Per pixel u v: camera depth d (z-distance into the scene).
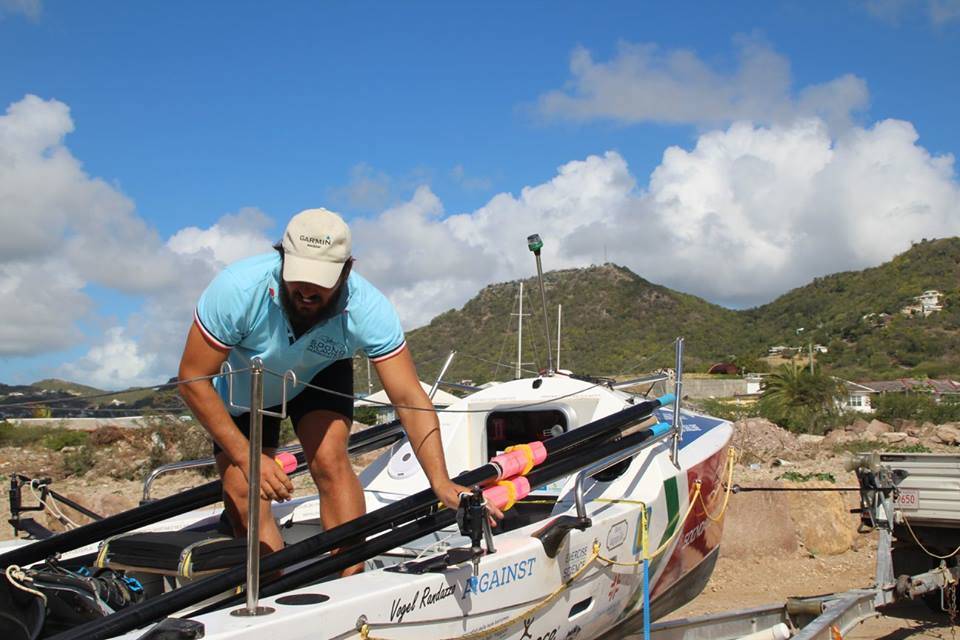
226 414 3.09
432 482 3.23
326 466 3.49
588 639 4.01
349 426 3.58
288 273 3.00
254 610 2.54
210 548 3.03
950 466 5.14
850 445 17.42
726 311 111.50
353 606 2.68
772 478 9.91
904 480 5.30
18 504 3.79
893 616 5.64
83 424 18.30
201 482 12.06
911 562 5.65
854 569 6.98
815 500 7.68
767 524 7.45
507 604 3.27
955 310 120.12
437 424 3.35
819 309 143.38
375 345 3.35
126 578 3.33
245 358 3.27
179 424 14.55
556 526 3.49
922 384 63.56
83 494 9.59
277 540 3.28
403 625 2.85
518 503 4.73
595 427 4.11
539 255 5.85
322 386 3.54
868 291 140.12
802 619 4.41
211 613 2.54
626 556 3.99
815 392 26.97
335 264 3.01
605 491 4.34
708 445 5.05
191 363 3.09
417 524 3.17
